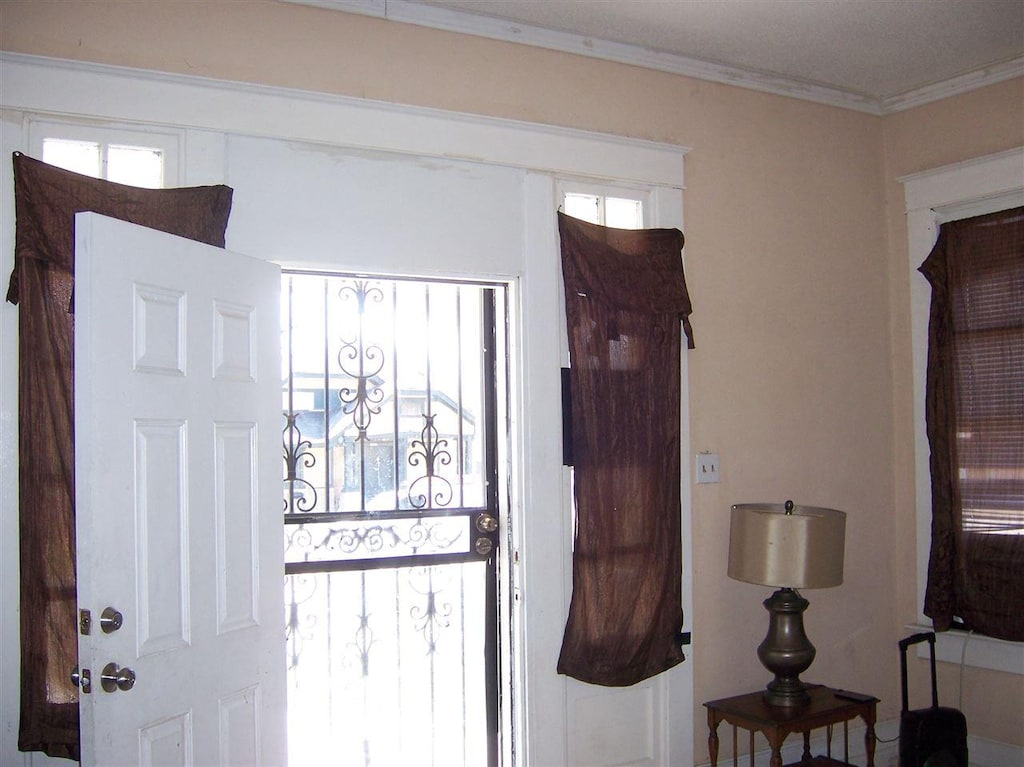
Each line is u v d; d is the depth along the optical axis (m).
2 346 2.30
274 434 2.59
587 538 3.04
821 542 2.95
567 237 3.07
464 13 3.00
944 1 3.02
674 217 3.35
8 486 2.30
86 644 2.00
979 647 3.50
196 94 2.58
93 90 2.45
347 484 3.08
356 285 3.13
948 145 3.71
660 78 3.40
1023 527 3.36
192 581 2.26
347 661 3.13
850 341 3.76
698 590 3.33
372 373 3.13
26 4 2.43
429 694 3.21
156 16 2.58
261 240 2.66
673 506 3.19
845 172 3.81
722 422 3.43
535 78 3.15
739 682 3.40
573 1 2.95
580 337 3.06
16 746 2.29
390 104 2.84
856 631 3.69
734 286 3.49
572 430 3.05
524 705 2.98
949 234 3.63
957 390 3.57
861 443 3.76
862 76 3.66
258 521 2.51
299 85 2.75
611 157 3.23
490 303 3.29
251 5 2.71
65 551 2.31
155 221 2.43
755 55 3.43
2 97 2.35
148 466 2.15
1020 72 3.49
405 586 3.19
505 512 3.12
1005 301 3.45
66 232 2.33
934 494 3.61
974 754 3.51
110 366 2.06
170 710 2.17
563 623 3.04
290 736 3.07
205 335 2.35
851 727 3.63
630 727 3.15
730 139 3.54
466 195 2.97
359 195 2.80
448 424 3.21
